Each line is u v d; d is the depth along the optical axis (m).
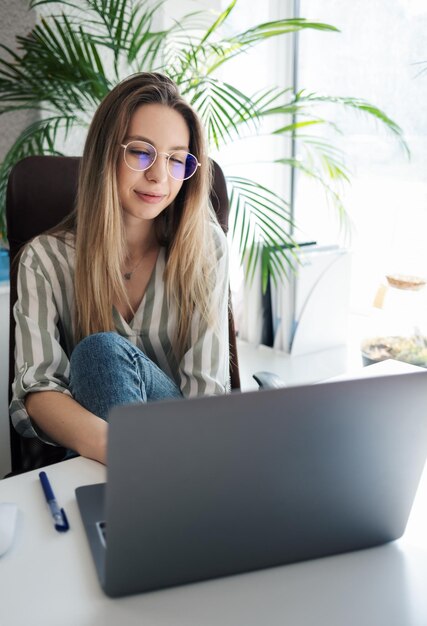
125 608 0.66
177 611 0.66
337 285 2.63
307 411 0.65
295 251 2.51
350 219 2.69
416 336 2.21
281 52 2.74
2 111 2.07
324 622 0.65
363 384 0.67
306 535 0.72
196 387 1.37
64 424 1.07
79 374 1.12
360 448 0.69
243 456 0.65
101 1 2.04
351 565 0.74
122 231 1.38
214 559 0.69
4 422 2.16
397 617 0.66
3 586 0.69
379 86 2.47
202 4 2.40
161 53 2.36
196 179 1.38
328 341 2.68
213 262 1.45
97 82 2.02
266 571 0.72
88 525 0.79
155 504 0.63
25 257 1.36
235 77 2.75
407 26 2.34
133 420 0.59
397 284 2.31
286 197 2.91
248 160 2.88
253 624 0.64
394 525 0.77
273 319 2.65
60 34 2.00
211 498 0.65
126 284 1.43
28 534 0.78
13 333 1.38
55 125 2.08
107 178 1.31
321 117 2.70
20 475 0.92
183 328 1.43
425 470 0.98
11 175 1.46
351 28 2.52
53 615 0.65
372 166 2.56
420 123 2.37
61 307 1.39
